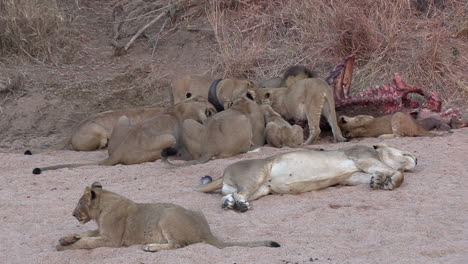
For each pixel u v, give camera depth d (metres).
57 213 10.30
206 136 13.27
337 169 10.70
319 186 10.73
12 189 11.68
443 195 10.20
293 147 13.98
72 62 20.61
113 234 8.66
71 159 14.34
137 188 11.36
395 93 15.49
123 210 8.70
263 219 9.59
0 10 20.78
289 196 10.56
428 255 8.11
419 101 16.75
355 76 18.36
